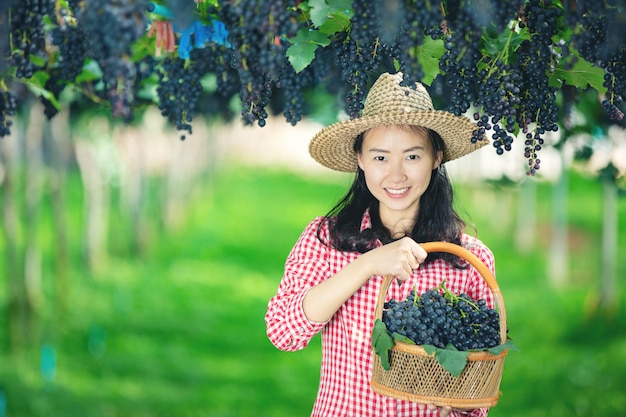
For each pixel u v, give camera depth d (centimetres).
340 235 372
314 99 771
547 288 1834
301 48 356
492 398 334
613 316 1438
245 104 337
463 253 341
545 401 1093
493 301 374
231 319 1645
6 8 327
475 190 2864
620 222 2777
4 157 1277
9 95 419
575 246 2438
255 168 4706
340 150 388
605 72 352
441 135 366
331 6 332
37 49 349
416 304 344
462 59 323
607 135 728
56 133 1480
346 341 365
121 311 1584
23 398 1037
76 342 1354
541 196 3192
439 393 328
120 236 2147
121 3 266
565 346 1397
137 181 2127
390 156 358
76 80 486
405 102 362
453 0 305
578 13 304
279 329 355
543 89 343
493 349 327
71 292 1627
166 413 1086
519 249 2325
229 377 1270
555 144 727
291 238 2714
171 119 491
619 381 1128
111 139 1847
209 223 2777
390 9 293
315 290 346
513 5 300
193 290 1878
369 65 358
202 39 384
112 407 1084
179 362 1318
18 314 1257
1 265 1714
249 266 2256
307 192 4019
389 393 333
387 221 379
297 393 1202
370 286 364
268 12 295
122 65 270
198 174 3177
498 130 338
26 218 1325
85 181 1805
